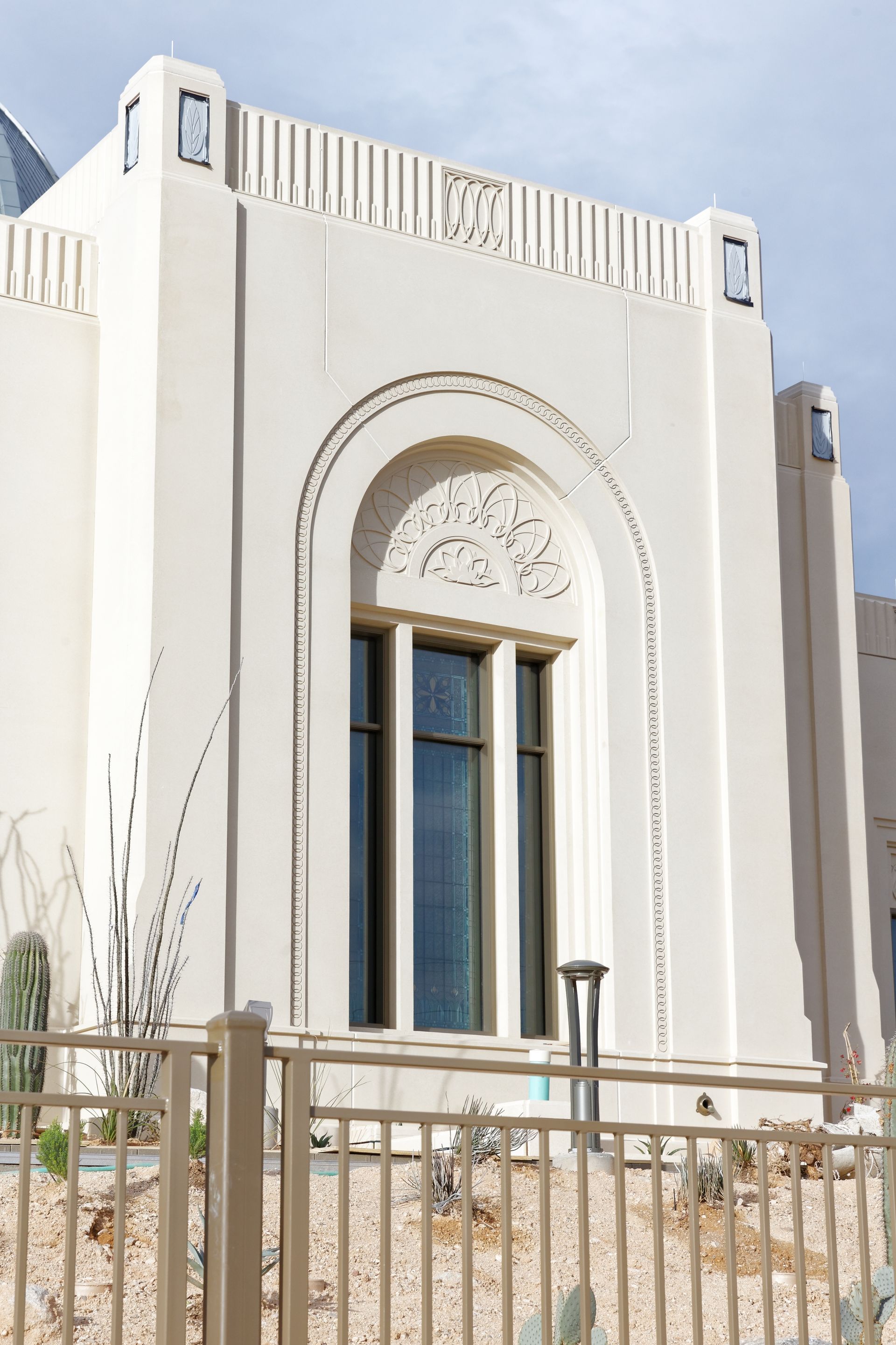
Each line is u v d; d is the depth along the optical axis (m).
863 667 20.23
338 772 13.88
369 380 14.70
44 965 12.78
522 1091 14.34
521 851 15.41
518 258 15.73
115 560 13.95
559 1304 7.03
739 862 15.46
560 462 15.57
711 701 15.80
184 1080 5.91
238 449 13.99
